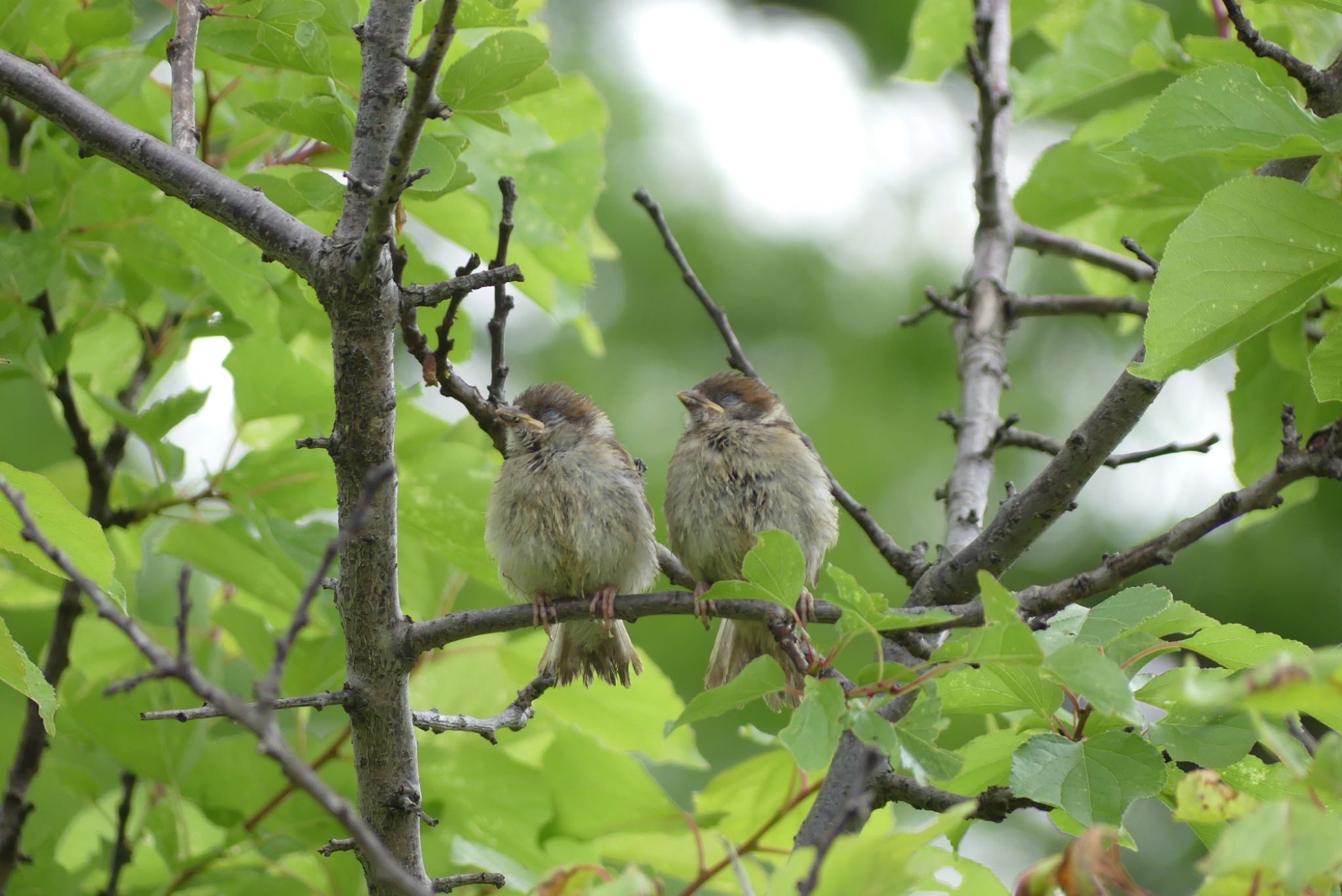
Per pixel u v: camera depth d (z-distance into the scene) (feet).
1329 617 49.80
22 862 29.73
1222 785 18.15
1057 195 36.83
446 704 32.60
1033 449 35.06
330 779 29.99
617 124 56.29
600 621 30.40
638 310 55.57
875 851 16.29
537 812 29.99
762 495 32.40
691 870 29.09
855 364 55.06
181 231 27.91
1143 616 20.92
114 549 34.22
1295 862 14.84
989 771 22.86
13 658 22.13
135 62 27.94
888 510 52.29
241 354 29.43
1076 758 20.18
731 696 20.57
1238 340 22.04
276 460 30.27
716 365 55.11
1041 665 18.48
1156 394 26.32
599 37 58.29
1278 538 50.80
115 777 38.78
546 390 31.99
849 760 26.91
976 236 39.86
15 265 27.55
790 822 29.27
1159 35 35.12
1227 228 21.03
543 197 30.48
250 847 29.81
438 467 30.89
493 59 22.00
